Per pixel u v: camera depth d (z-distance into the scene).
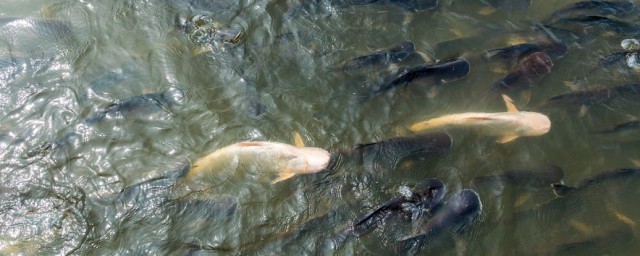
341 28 4.31
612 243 3.56
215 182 3.61
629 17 4.56
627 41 4.39
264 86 4.00
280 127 3.84
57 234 3.45
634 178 3.77
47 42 4.10
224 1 4.34
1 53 4.01
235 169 3.63
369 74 4.06
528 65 4.16
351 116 3.91
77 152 3.69
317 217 3.54
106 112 3.81
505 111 4.00
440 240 3.50
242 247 3.45
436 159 3.76
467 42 4.33
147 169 3.65
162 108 3.86
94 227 3.47
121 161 3.68
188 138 3.78
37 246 3.41
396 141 3.78
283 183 3.63
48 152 3.67
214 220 3.51
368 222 3.51
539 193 3.69
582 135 3.93
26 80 3.91
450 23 4.43
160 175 3.63
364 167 3.70
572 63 4.24
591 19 4.49
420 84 4.04
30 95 3.85
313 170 3.63
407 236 3.49
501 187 3.70
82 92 3.89
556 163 3.82
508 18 4.52
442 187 3.65
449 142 3.80
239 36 4.20
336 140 3.82
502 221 3.59
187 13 4.29
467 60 4.20
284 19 4.30
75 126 3.77
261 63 4.10
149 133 3.77
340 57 4.16
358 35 4.29
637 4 4.67
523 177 3.73
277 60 4.12
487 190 3.68
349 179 3.67
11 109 3.80
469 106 4.00
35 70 3.96
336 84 4.03
